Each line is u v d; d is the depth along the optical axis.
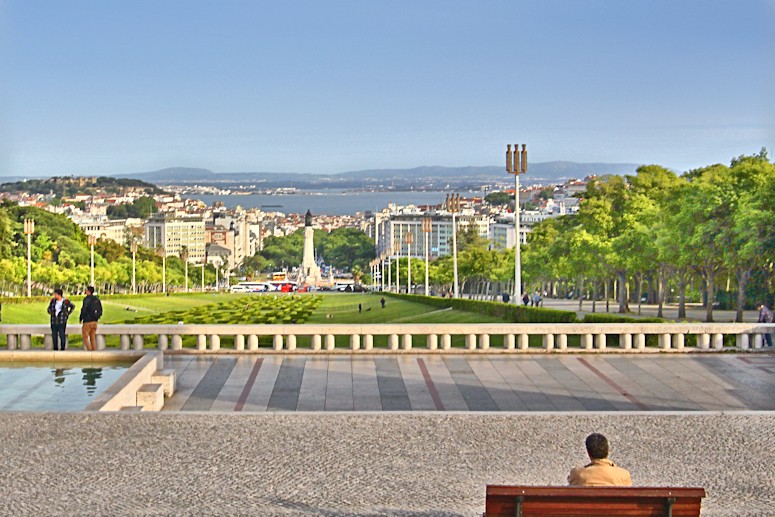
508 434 28.16
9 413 30.59
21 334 49.94
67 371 41.69
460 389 40.62
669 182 118.12
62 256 198.38
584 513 15.81
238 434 27.97
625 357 48.94
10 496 21.50
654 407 37.12
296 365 46.41
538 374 44.06
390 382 42.16
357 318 109.56
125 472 23.70
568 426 29.30
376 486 22.50
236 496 21.59
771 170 92.44
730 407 37.12
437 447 26.52
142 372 37.41
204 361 47.72
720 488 22.55
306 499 21.38
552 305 147.00
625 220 113.62
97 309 46.84
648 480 23.25
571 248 115.75
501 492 15.68
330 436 27.80
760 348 50.62
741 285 87.94
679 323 50.75
